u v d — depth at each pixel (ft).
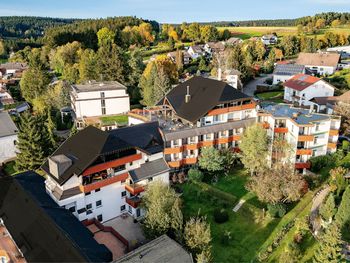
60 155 175.94
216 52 579.48
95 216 176.24
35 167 243.40
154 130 217.15
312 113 235.61
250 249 156.76
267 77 498.28
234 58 456.86
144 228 156.04
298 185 176.96
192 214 183.32
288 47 620.49
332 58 479.82
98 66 435.53
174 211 152.15
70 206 166.30
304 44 637.71
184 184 212.02
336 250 127.75
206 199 196.44
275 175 181.16
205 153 215.51
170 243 132.26
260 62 552.00
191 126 229.86
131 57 492.54
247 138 213.66
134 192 178.29
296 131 216.33
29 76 422.41
